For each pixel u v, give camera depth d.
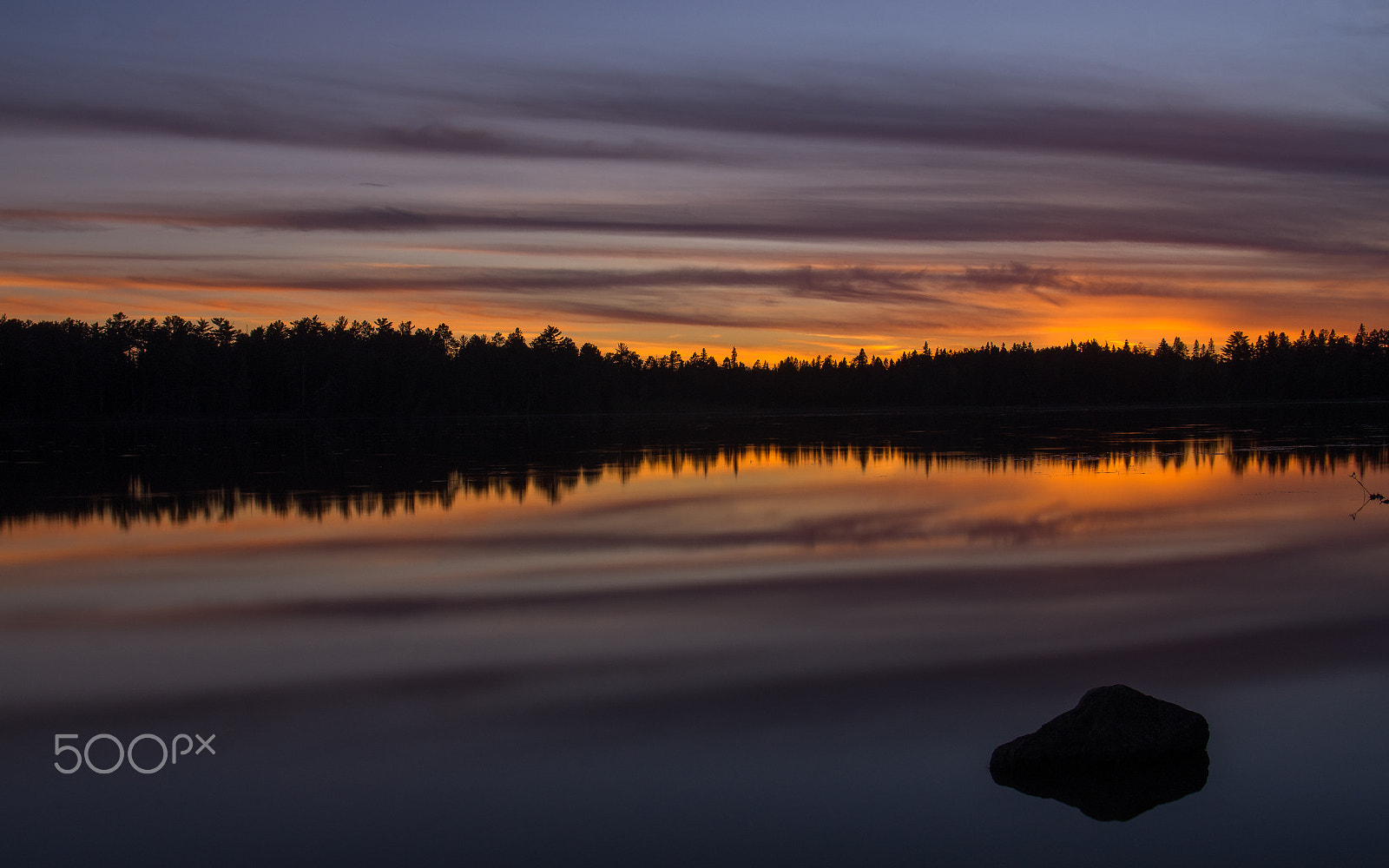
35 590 16.80
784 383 152.12
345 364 103.50
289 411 104.38
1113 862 7.22
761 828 7.74
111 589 16.81
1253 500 25.92
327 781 8.77
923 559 18.16
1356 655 11.59
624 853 7.43
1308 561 17.31
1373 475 32.28
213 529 23.55
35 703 10.95
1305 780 8.34
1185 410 116.25
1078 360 150.62
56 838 7.88
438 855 7.47
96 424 87.62
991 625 13.23
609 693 10.79
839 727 9.62
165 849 7.67
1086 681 10.84
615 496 29.48
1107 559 17.84
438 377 110.88
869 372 154.75
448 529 23.11
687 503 27.36
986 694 10.50
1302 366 142.50
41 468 41.56
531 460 44.94
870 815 7.92
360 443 60.06
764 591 15.64
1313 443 48.81
